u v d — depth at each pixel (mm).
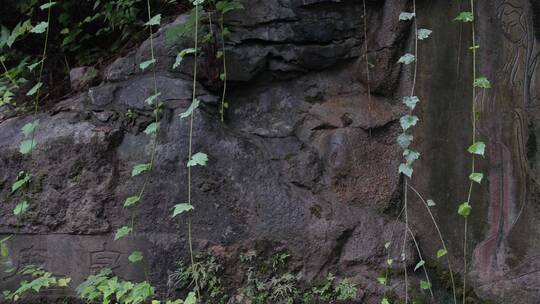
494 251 3293
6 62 4324
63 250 3459
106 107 3572
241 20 3594
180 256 3393
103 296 3328
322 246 3365
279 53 3586
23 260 3479
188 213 3404
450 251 3377
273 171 3469
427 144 3445
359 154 3512
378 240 3395
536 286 3203
